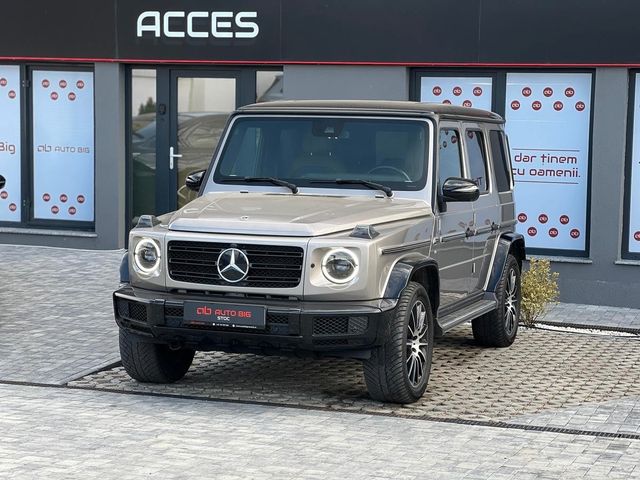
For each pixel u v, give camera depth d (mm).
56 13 15945
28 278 14047
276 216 8297
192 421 7879
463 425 7977
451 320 9398
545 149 13969
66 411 8094
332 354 8172
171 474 6602
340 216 8359
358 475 6664
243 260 8086
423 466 6883
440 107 9766
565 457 7164
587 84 13742
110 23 15719
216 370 9742
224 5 15156
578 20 13453
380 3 14344
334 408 8398
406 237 8516
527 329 12086
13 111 16578
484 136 10648
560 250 13984
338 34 14578
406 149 9250
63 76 16359
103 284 13758
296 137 9453
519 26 13727
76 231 16438
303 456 7047
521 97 14039
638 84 13461
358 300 8031
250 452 7113
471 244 10086
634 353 10883
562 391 9195
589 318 12773
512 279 11102
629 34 13266
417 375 8633
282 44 14891
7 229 16594
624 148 13453
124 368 9406
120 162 16062
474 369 9992
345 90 14688
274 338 8062
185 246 8250
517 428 7941
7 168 16641
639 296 13445
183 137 15945
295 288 8016
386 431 7734
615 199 13469
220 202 8867
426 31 14156
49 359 9906
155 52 15562
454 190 9000
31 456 6918
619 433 7863
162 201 16125
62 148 16484
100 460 6859
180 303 8219
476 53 13945
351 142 9352
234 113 9664
